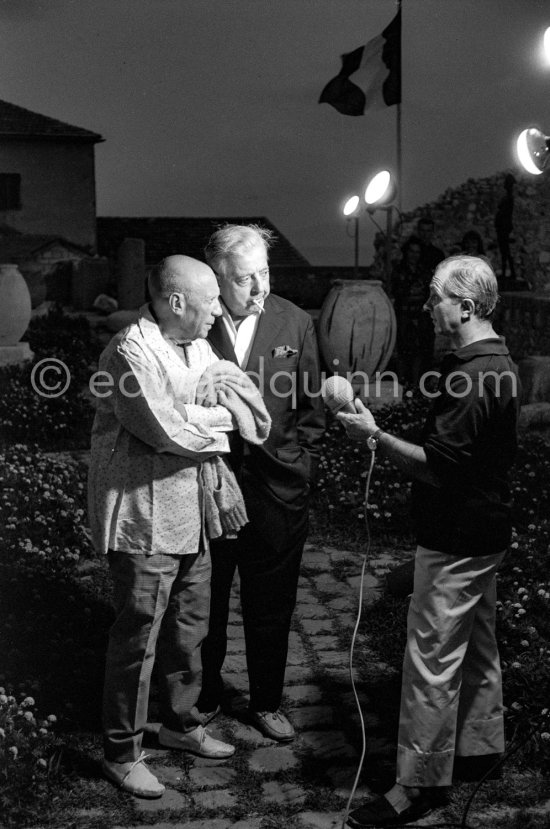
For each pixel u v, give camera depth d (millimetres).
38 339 13023
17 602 4598
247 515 3521
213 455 3223
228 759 3531
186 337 3215
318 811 3217
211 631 3680
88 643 4309
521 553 5363
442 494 3082
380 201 12594
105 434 3215
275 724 3691
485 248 18688
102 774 3381
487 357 3078
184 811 3193
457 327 3146
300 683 4125
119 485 3172
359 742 3660
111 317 16078
